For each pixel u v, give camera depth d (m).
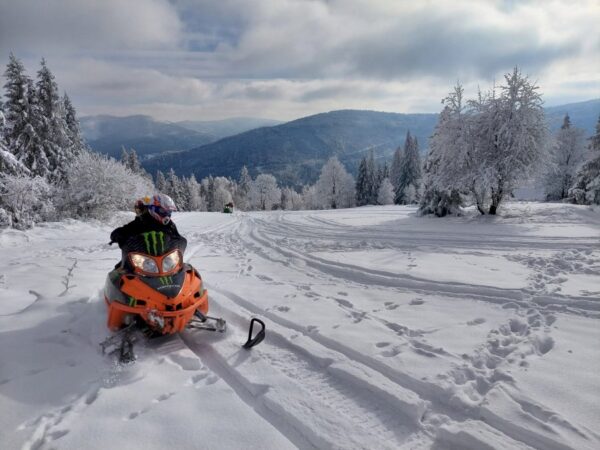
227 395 3.27
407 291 6.67
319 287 7.00
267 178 82.94
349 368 3.69
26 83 26.09
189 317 4.30
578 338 4.44
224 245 12.75
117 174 20.80
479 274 7.49
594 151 28.64
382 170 80.69
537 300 5.83
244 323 5.12
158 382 3.50
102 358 3.94
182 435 2.74
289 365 3.89
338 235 14.38
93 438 2.70
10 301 5.82
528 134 18.70
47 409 3.07
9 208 15.40
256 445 2.65
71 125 38.22
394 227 16.31
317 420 2.94
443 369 3.69
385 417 3.05
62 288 6.52
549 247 10.38
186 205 91.44
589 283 6.60
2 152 15.81
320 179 66.62
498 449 2.60
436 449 2.71
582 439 2.67
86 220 19.84
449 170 20.28
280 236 14.76
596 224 14.82
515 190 19.98
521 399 3.15
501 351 4.19
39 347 4.16
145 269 4.36
